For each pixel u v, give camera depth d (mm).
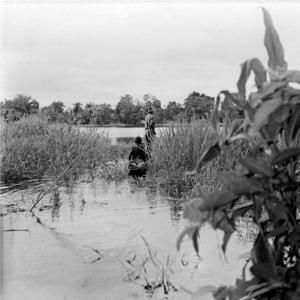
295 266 1377
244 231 4312
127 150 11844
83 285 3068
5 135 9172
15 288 3016
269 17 1520
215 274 3219
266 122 1303
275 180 1310
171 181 7090
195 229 1344
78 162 8844
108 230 4570
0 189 7031
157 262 3574
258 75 1412
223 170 6375
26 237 4312
